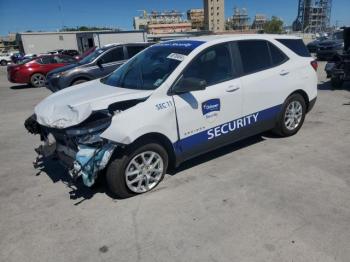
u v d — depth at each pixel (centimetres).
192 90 362
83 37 2853
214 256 268
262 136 546
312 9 10538
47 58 1455
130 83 409
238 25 13888
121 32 2727
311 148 486
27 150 550
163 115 357
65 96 404
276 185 378
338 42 2103
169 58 406
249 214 323
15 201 372
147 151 359
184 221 317
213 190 373
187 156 400
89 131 332
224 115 420
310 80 532
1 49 9738
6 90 1377
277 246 276
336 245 274
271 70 474
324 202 338
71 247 288
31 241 299
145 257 271
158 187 385
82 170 329
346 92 905
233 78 429
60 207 354
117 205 351
